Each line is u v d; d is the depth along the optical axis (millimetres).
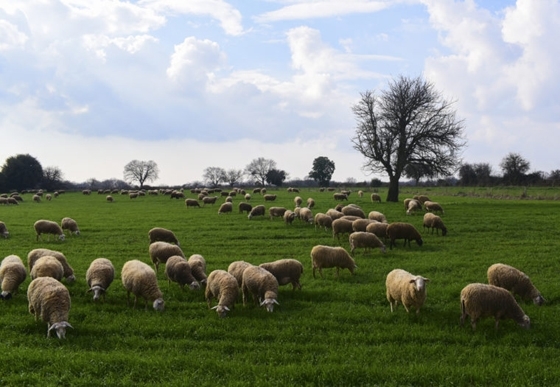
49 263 16578
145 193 102312
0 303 15508
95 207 61531
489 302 13172
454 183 147625
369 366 10820
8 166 145875
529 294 15977
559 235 31109
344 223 29531
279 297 16766
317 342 12430
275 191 109500
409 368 10633
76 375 10305
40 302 13000
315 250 19828
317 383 10164
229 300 14781
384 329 13367
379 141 62375
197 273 17844
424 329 13320
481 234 31781
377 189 113000
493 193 87312
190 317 14344
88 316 14133
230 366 10656
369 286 17922
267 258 24172
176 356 11203
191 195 90500
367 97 63219
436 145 61156
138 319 13930
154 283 15219
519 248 26312
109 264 16797
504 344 12383
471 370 10516
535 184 123125
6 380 9898
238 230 35375
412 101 61781
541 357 11391
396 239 29641
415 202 45031
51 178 156375
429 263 22219
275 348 11906
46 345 12000
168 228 36812
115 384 9898
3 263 17438
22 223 40812
